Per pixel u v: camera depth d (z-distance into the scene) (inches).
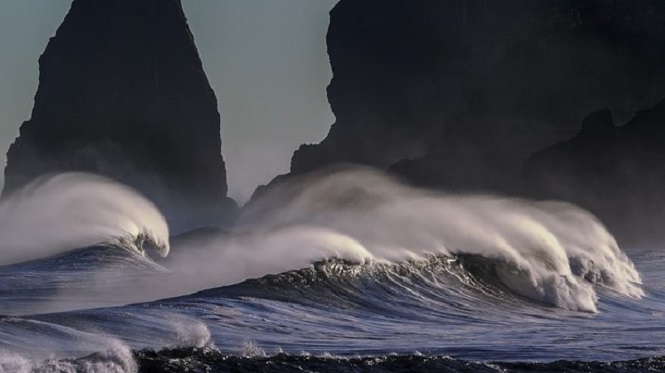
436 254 6215.6
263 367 3061.0
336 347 4116.6
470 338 4485.7
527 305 6013.8
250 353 3356.3
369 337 4456.2
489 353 4045.3
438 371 3233.3
